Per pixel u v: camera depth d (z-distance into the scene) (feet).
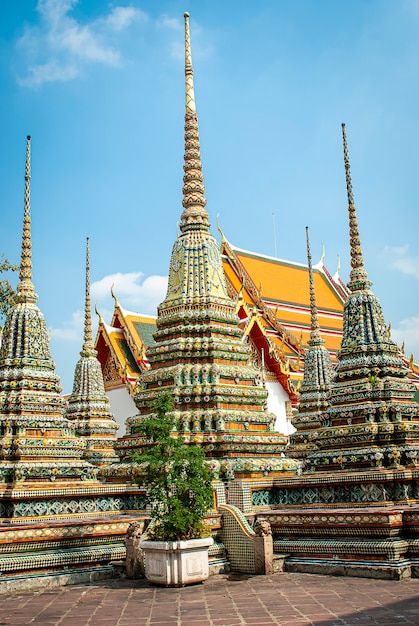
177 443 55.77
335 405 69.72
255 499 66.03
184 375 74.02
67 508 62.44
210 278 79.82
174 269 81.25
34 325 69.46
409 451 63.82
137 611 42.93
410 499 61.00
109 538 58.90
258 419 73.97
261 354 169.78
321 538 57.82
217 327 76.84
